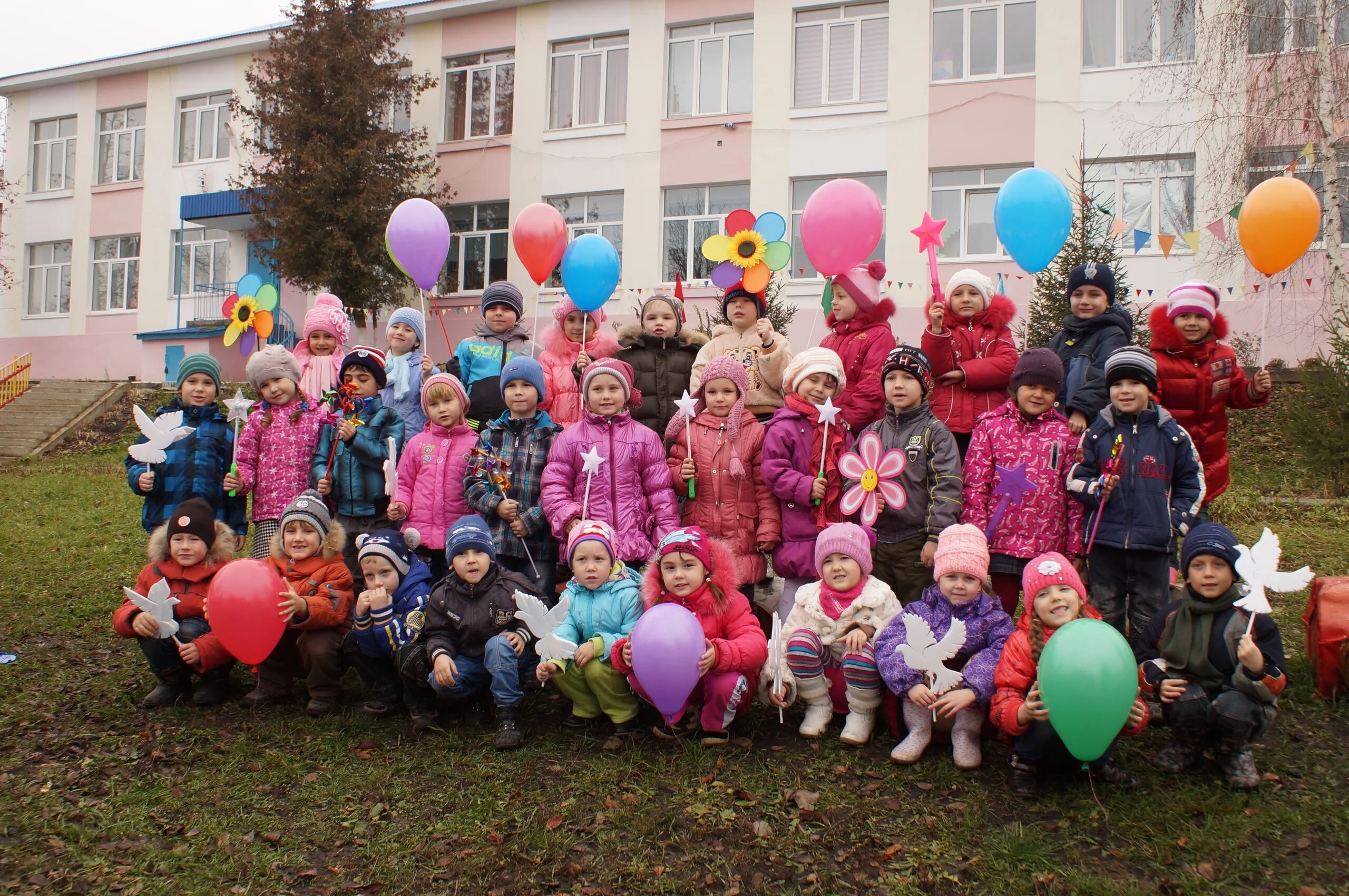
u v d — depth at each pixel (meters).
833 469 4.52
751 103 17.16
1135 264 14.58
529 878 3.06
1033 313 11.27
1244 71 13.44
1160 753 3.65
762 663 4.03
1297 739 3.85
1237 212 5.18
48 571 7.08
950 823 3.31
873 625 4.04
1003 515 4.25
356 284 17.17
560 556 4.96
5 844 3.30
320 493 4.93
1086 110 15.03
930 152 15.82
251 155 21.02
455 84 19.30
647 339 5.69
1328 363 10.05
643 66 17.70
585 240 5.46
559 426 5.06
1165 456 4.07
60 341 23.02
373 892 3.03
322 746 4.02
